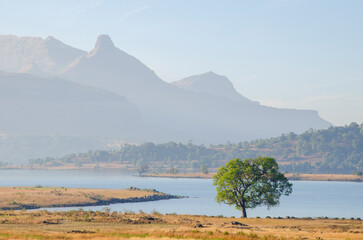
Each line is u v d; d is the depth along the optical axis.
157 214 96.62
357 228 76.00
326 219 94.31
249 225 79.56
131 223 76.81
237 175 99.00
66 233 59.00
